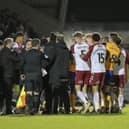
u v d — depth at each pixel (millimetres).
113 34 40188
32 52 38656
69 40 83188
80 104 44000
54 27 84438
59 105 40844
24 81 38781
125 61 40375
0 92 39500
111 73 39688
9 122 33750
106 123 33125
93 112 40156
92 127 30953
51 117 36969
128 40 84000
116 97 40312
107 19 87688
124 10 87750
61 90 39969
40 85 38719
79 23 86812
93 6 88250
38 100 38844
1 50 39688
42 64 38812
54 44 39312
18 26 74938
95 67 38969
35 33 80188
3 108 39750
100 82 39219
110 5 88562
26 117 37062
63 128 30500
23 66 38656
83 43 39906
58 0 85625
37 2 84812
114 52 39750
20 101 39938
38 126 31484
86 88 39969
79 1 87250
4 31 72250
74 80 40219
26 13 82312
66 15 86562
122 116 37781
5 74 39344
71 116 37750
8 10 79438
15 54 39625
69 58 39656
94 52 39031
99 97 39438
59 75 39188
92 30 86562
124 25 87000
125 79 41094
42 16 83688
